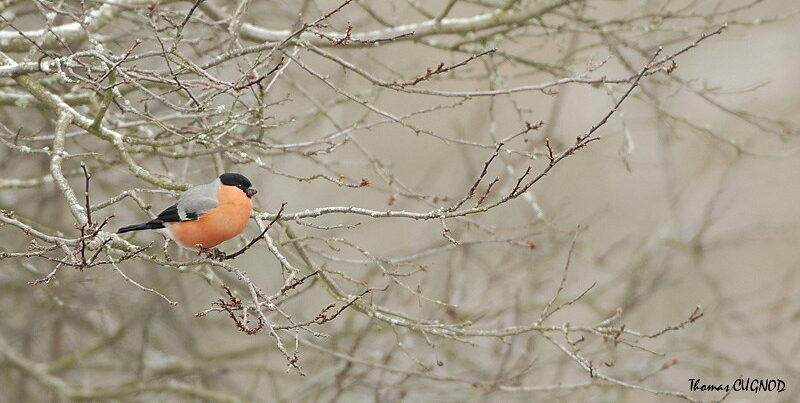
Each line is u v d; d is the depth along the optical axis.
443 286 15.11
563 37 13.05
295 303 15.60
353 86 16.22
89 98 10.55
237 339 18.12
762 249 22.94
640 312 17.05
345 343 14.80
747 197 22.98
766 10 23.44
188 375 15.04
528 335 13.90
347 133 10.98
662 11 12.51
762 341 16.00
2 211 7.82
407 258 11.32
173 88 10.49
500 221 15.49
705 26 12.39
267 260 17.47
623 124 11.68
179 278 14.98
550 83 10.16
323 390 13.45
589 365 10.02
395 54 16.08
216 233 9.34
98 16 11.32
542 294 15.66
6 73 9.30
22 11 11.72
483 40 12.36
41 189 14.88
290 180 19.33
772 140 23.59
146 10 11.16
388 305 14.56
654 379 14.79
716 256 23.06
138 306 15.18
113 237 8.20
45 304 15.12
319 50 9.82
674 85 13.09
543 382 15.77
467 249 14.16
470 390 13.82
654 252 16.39
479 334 10.34
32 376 14.17
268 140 11.88
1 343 14.30
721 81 24.08
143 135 11.91
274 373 14.70
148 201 14.51
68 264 7.29
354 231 19.67
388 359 12.73
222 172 11.18
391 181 11.62
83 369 15.24
